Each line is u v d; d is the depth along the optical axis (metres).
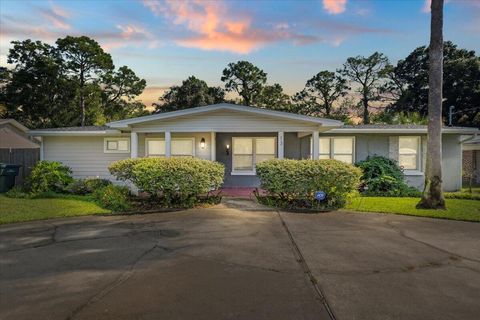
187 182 9.41
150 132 12.48
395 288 3.83
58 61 32.75
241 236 6.23
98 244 5.75
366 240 5.96
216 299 3.54
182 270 4.44
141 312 3.25
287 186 9.45
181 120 12.05
